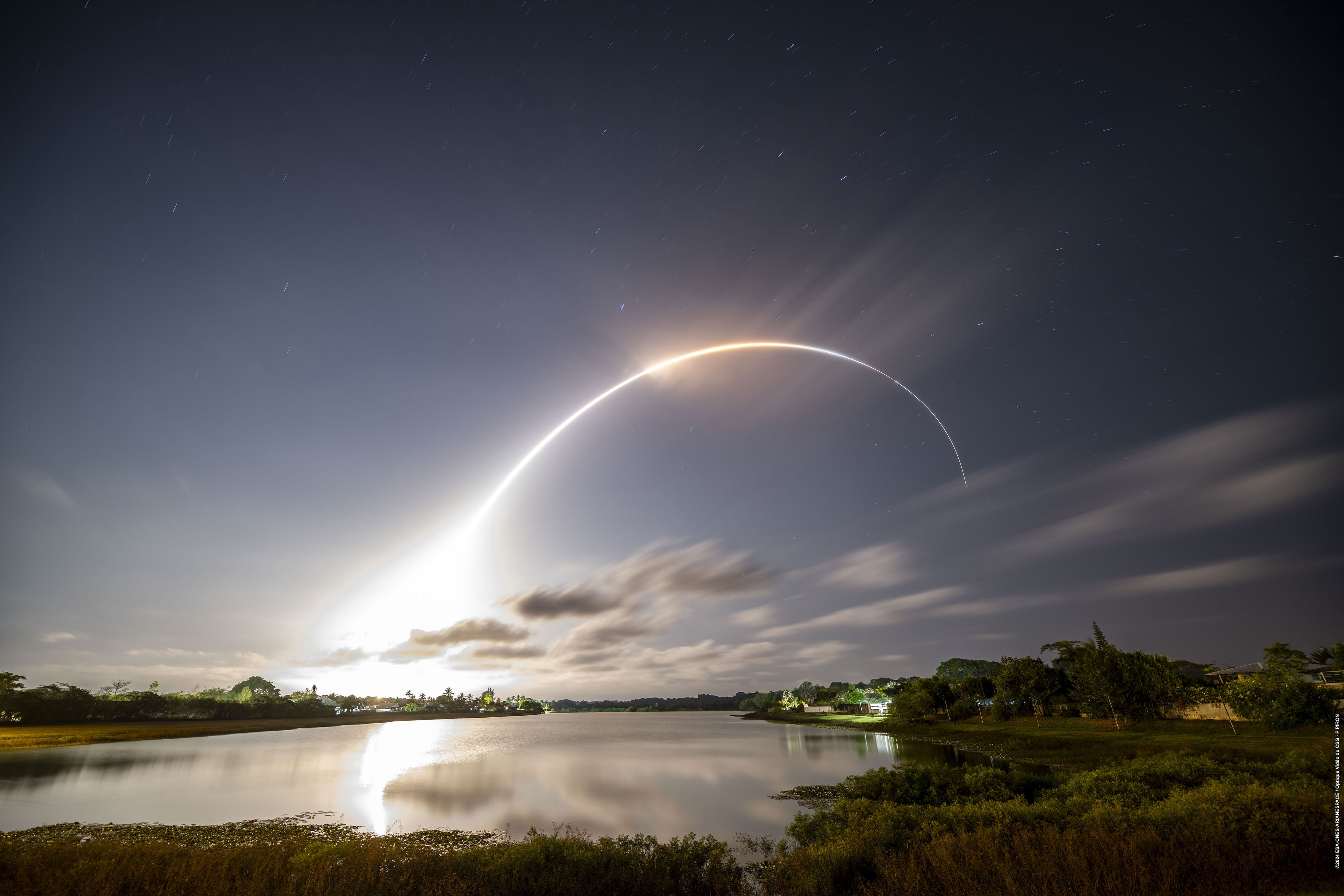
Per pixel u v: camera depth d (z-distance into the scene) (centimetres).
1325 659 5253
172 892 1209
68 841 2289
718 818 2892
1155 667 4959
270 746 8181
